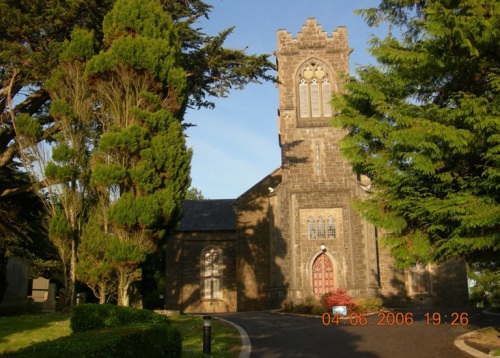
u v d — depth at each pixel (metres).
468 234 11.65
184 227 41.66
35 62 19.17
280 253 33.16
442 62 11.87
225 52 22.00
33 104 23.22
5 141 23.52
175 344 10.35
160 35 20.31
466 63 12.02
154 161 18.50
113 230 18.06
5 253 25.77
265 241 38.44
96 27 21.55
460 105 11.73
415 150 12.09
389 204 12.86
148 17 20.27
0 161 22.53
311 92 36.78
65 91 19.70
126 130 18.14
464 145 11.35
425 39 12.18
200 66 22.02
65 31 20.75
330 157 35.38
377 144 13.20
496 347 12.86
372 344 14.32
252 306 37.38
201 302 40.06
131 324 11.16
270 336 16.11
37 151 19.55
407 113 12.27
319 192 34.81
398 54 12.34
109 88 19.55
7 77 20.56
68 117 19.11
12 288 24.02
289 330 17.56
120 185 18.44
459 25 11.13
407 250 12.89
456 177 12.21
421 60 12.09
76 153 18.91
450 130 11.21
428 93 13.20
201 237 41.28
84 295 23.92
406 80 12.78
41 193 19.64
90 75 19.19
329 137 35.69
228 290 40.34
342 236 34.06
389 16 14.02
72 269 18.59
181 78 19.73
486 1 11.19
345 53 37.12
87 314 13.02
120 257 17.31
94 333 8.10
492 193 11.23
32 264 30.12
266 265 38.00
